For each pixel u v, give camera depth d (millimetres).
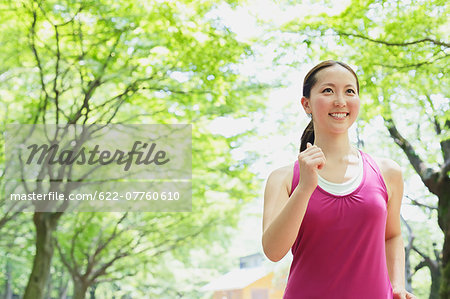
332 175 1831
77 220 14422
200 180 12031
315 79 1925
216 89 9102
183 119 10172
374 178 1844
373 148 14477
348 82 1884
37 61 8570
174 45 8391
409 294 1913
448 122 10250
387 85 7691
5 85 9539
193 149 10945
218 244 18375
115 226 14656
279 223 1680
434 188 9211
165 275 18984
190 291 26766
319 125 1902
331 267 1746
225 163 11281
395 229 2023
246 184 11523
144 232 14820
